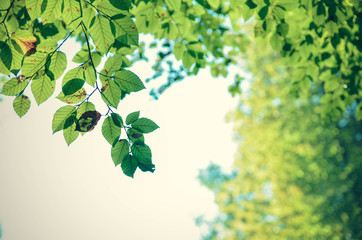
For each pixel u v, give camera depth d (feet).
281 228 37.01
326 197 33.94
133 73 5.82
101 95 5.95
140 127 6.19
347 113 34.14
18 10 6.29
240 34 16.87
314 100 36.24
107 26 6.07
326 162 34.27
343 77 13.08
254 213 40.68
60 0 5.98
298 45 11.76
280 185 37.65
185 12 11.41
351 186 32.42
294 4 8.73
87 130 6.08
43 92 5.96
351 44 12.26
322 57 12.34
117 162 6.31
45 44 5.79
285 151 37.63
